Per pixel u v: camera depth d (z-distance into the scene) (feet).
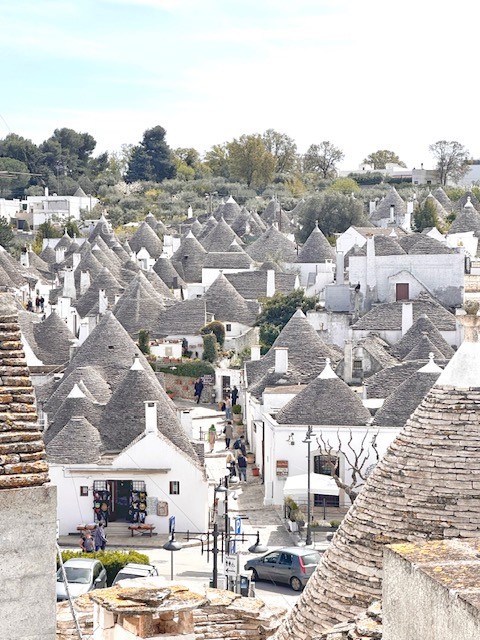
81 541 196.24
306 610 63.57
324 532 202.28
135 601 56.44
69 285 438.40
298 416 225.15
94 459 216.13
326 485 211.00
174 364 329.31
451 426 63.31
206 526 213.66
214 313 372.99
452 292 342.44
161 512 214.07
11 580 44.50
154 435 215.10
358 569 62.49
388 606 40.37
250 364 292.81
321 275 412.77
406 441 64.13
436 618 36.81
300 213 568.00
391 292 342.44
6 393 46.78
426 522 61.67
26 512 44.70
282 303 368.07
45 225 631.97
